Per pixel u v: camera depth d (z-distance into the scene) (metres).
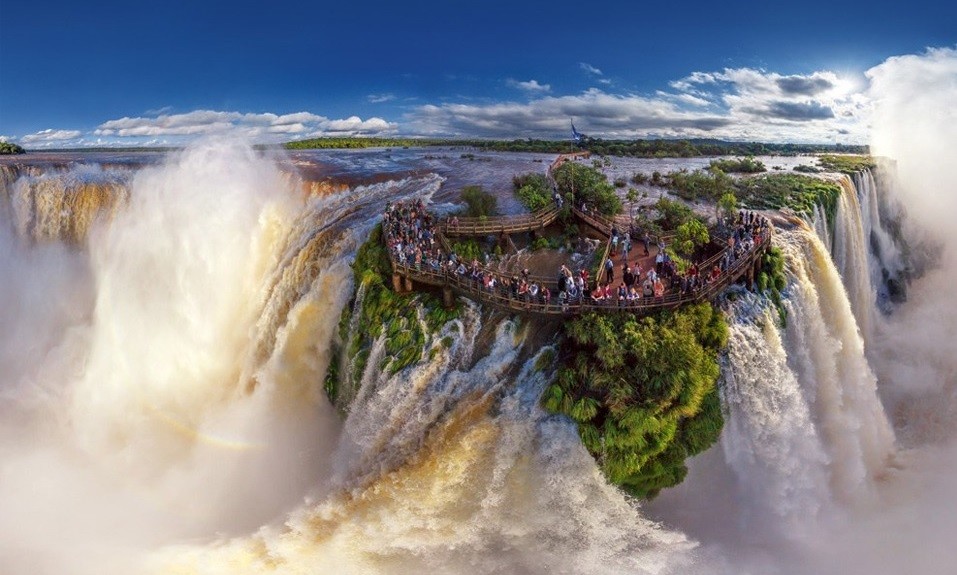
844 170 57.94
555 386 22.41
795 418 25.59
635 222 35.59
